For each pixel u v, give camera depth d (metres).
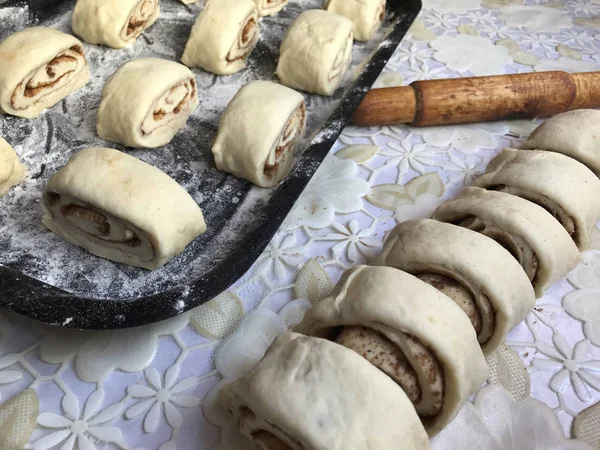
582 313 0.27
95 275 0.25
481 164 0.35
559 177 0.28
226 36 0.36
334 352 0.20
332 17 0.37
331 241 0.29
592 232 0.31
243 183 0.30
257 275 0.27
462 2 0.50
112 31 0.36
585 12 0.50
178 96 0.33
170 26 0.40
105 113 0.31
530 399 0.24
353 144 0.35
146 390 0.23
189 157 0.32
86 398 0.22
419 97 0.35
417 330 0.20
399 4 0.44
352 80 0.38
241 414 0.21
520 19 0.48
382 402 0.19
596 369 0.25
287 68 0.36
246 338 0.25
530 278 0.26
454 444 0.22
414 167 0.34
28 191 0.29
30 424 0.22
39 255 0.26
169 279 0.26
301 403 0.18
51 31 0.33
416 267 0.25
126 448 0.21
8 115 0.32
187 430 0.22
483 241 0.24
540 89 0.36
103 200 0.24
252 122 0.29
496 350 0.26
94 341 0.24
